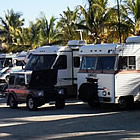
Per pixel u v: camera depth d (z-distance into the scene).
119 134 12.81
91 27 36.34
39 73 20.27
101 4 36.41
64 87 24.02
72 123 15.49
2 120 16.95
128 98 19.17
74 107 21.19
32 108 20.06
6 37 65.62
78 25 37.09
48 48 24.52
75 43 24.48
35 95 19.88
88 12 36.56
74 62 24.50
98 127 14.34
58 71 23.80
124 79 18.88
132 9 33.59
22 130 14.24
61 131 13.75
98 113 18.41
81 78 20.38
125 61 18.94
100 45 19.58
